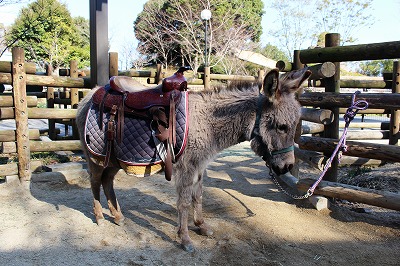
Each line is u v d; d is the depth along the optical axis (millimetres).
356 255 3059
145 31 19969
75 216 3699
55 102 8883
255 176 5695
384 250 3150
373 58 3662
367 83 6941
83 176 5207
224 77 9266
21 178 4754
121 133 2855
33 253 2926
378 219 3857
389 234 3477
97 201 3490
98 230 3389
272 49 21406
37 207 3951
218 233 3395
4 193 4395
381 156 3623
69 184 4887
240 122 2910
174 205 4160
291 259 2977
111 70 5820
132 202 4227
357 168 6250
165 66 20500
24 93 4680
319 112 4027
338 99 3865
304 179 4164
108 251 2996
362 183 5301
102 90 3133
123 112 2887
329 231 3531
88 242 3143
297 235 3422
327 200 4078
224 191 4762
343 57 3895
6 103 4645
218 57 17906
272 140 2789
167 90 2826
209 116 2920
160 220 3684
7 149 4676
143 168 2854
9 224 3459
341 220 3814
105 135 2961
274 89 2604
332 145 3926
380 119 12930
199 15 17891
